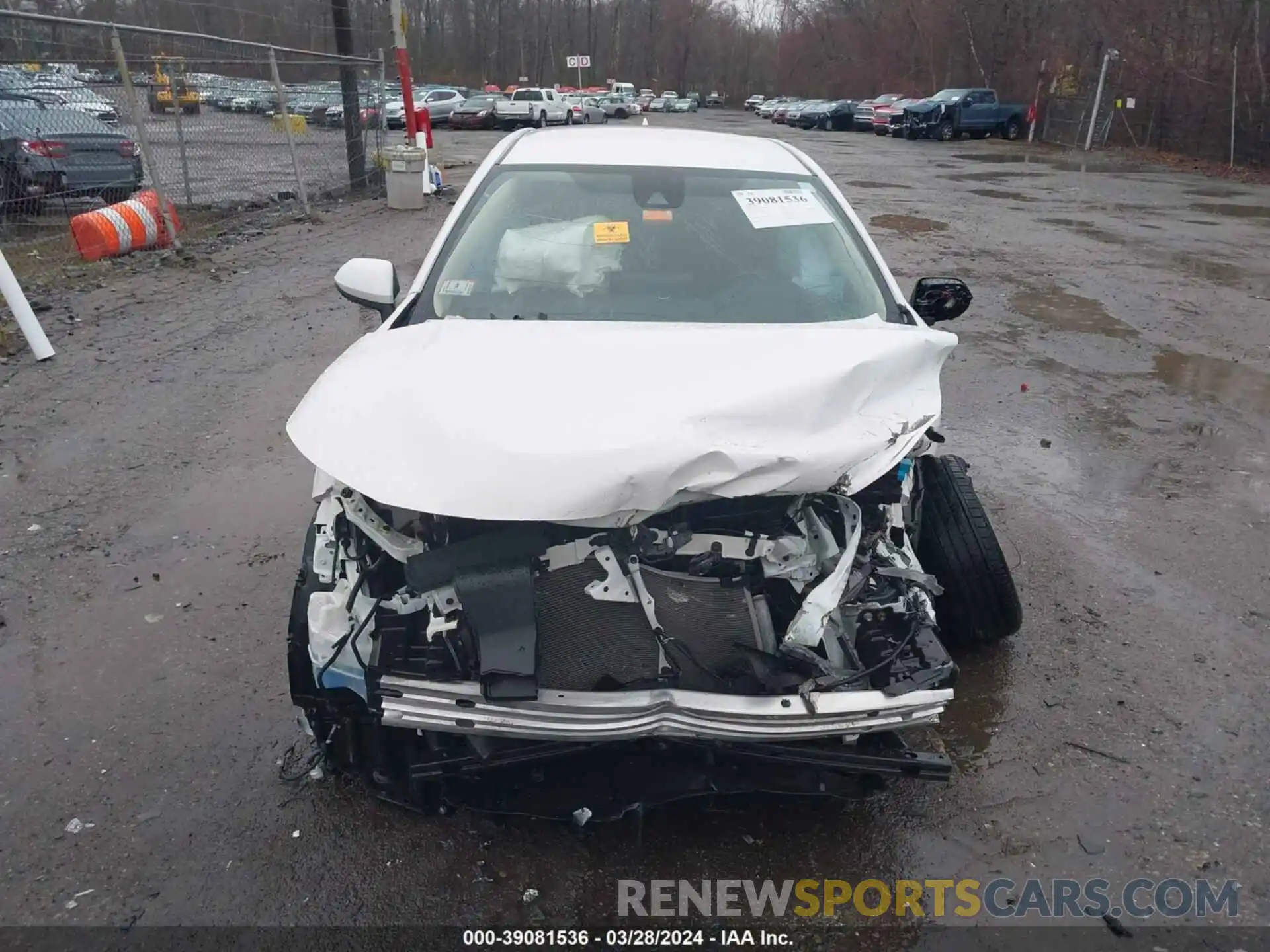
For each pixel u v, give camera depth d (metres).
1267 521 4.90
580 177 3.90
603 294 3.38
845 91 68.88
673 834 2.83
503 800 2.64
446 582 2.39
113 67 10.62
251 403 6.17
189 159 12.58
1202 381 7.14
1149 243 13.24
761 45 102.00
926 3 54.19
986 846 2.84
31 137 9.95
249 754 3.09
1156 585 4.27
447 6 86.62
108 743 3.13
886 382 2.77
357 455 2.46
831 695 2.41
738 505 2.60
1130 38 32.41
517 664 2.30
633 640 2.50
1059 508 4.99
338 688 2.62
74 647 3.64
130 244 10.38
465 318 3.29
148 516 4.68
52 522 4.59
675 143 4.26
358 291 3.62
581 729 2.34
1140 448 5.82
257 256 10.79
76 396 6.24
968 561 3.51
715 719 2.37
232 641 3.69
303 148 14.95
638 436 2.36
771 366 2.69
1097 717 3.40
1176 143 30.19
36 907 2.53
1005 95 43.72
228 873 2.64
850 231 3.82
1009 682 3.57
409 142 16.14
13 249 9.80
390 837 2.78
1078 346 7.98
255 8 18.72
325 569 2.63
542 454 2.32
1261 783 3.11
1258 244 13.46
